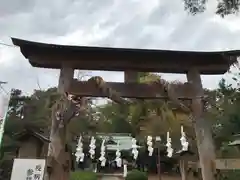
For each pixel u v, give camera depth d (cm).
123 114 849
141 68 671
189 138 805
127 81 651
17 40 623
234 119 1046
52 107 601
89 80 621
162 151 1722
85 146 991
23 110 1182
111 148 1700
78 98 603
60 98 591
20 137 504
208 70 686
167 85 627
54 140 558
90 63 658
